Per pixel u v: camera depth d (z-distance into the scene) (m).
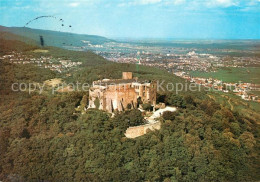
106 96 123.25
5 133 118.25
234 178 107.12
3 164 110.12
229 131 126.06
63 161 104.31
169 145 105.44
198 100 166.62
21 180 105.31
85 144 107.19
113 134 108.00
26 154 108.88
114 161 99.00
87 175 97.56
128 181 94.69
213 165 104.50
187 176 100.38
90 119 117.44
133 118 112.19
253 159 117.12
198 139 111.81
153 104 138.00
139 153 102.31
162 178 98.31
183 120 120.19
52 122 123.88
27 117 127.44
